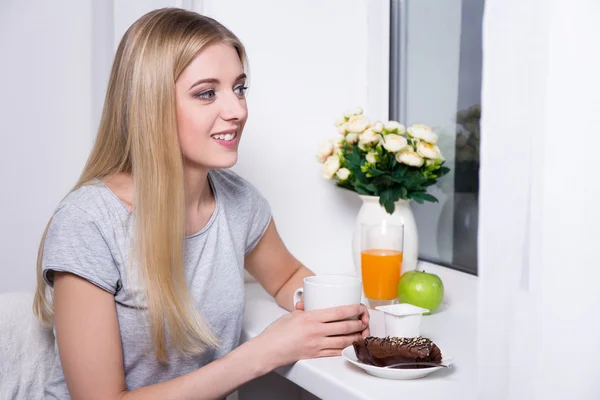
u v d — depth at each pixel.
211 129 1.14
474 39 1.53
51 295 1.28
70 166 1.85
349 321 1.14
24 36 1.78
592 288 0.60
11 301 1.28
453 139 1.62
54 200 1.85
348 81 1.81
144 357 1.19
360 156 1.56
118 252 1.12
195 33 1.12
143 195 1.12
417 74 1.74
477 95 1.53
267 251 1.48
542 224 0.61
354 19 1.79
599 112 0.59
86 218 1.10
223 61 1.14
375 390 0.96
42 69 1.81
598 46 0.59
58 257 1.08
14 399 1.23
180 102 1.12
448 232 1.66
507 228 0.65
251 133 1.72
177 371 1.23
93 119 1.85
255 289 1.67
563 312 0.61
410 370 0.98
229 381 1.07
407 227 1.50
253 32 1.70
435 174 1.53
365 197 1.53
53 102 1.82
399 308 1.11
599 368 0.60
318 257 1.81
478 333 0.67
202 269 1.24
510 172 0.64
